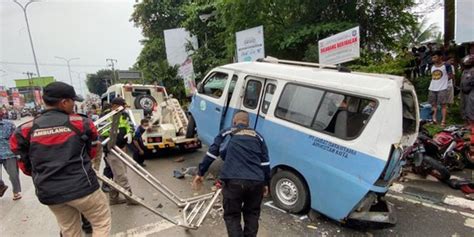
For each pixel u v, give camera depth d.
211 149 3.50
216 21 16.22
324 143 4.00
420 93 9.77
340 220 3.90
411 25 11.82
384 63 9.81
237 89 5.34
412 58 10.60
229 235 3.29
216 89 5.96
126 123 5.23
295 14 11.73
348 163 3.76
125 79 19.08
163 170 6.93
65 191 2.64
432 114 7.80
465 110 6.11
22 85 64.38
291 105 4.47
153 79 21.84
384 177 3.57
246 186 3.23
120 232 4.05
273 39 11.71
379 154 3.54
